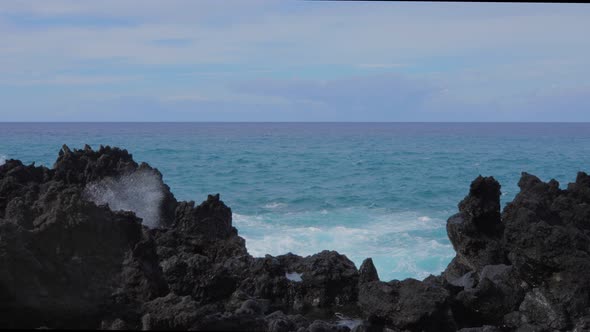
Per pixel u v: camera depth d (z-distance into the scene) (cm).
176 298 736
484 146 8938
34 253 782
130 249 866
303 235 2336
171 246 1245
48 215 839
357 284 1166
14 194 1212
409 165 5731
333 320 1085
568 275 1044
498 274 1134
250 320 725
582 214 1311
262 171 5003
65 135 11394
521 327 1023
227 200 3353
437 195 3631
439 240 2241
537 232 1067
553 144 9456
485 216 1261
